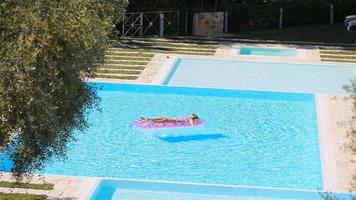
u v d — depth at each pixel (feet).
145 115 84.53
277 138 76.02
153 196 57.57
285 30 151.84
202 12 144.25
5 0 33.86
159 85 97.04
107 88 95.61
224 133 77.20
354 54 126.52
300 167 66.54
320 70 112.37
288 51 128.36
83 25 34.88
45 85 33.78
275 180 62.90
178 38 137.59
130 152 69.67
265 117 84.69
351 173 62.85
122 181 60.23
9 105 32.27
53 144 37.91
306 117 84.84
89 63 37.68
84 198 54.90
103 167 65.00
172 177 63.16
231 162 67.72
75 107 39.11
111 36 45.44
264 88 98.78
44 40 32.91
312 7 158.10
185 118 79.25
